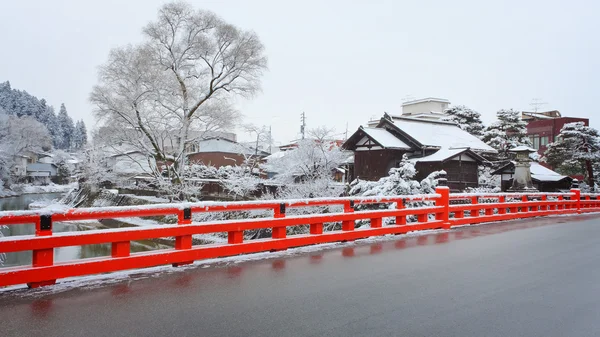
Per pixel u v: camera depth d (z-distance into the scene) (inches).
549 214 650.2
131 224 1095.0
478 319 164.4
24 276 185.5
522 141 1386.6
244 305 176.1
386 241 352.5
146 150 1047.0
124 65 993.5
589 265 268.2
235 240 266.7
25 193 2367.1
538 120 1830.7
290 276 226.5
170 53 1057.5
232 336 142.9
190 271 232.7
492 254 300.2
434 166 1037.8
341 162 1032.8
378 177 1094.4
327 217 322.7
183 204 239.8
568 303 187.0
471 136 1243.2
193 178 1146.0
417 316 166.2
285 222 292.5
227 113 1089.4
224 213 882.1
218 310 169.2
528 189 898.1
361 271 240.7
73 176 2268.7
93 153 1505.9
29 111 3848.4
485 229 449.7
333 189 898.7
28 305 170.1
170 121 1043.9
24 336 139.6
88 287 196.7
